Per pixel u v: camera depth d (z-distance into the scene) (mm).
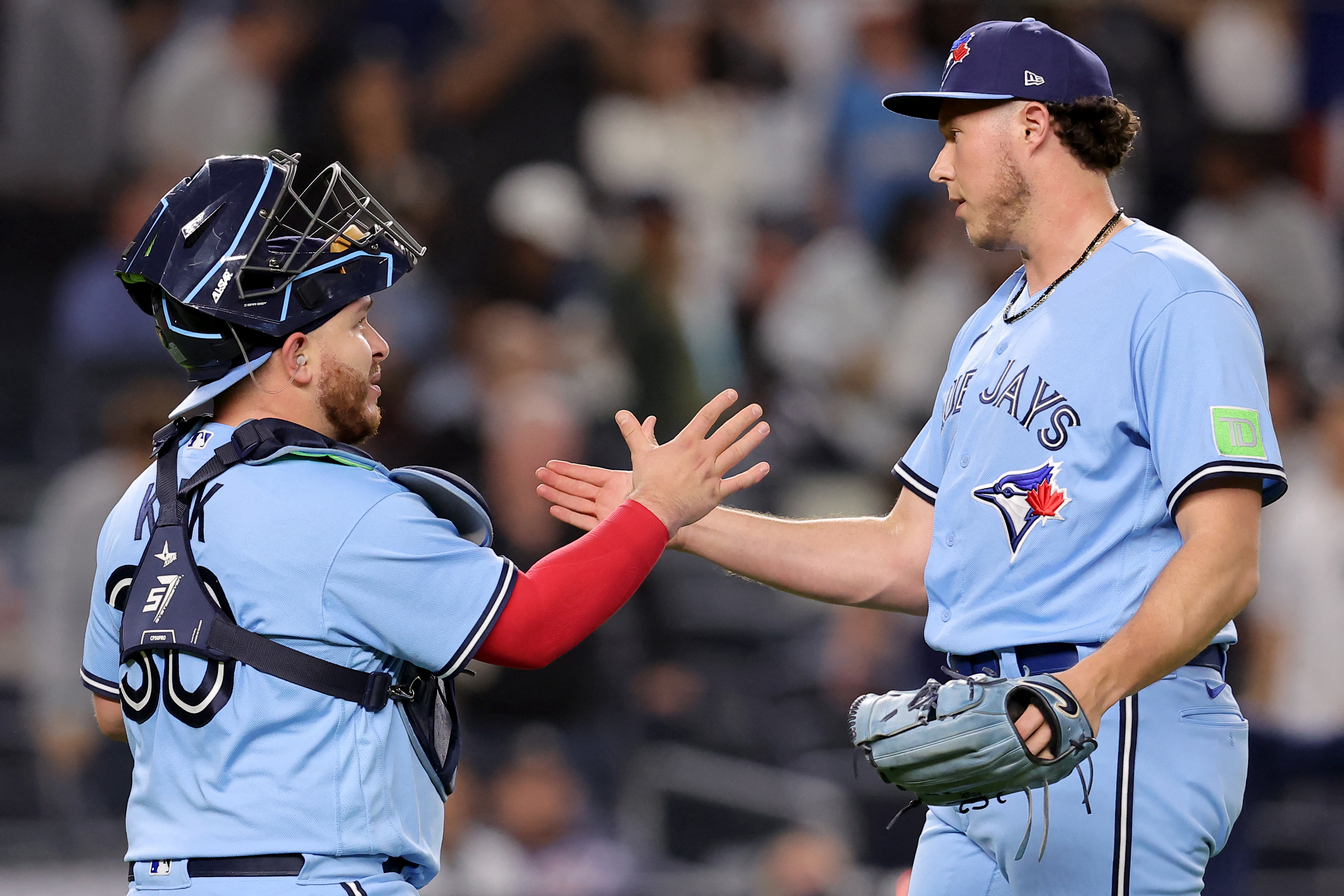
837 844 21812
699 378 29266
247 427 9148
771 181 35219
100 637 9695
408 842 9102
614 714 23438
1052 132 10445
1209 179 33844
